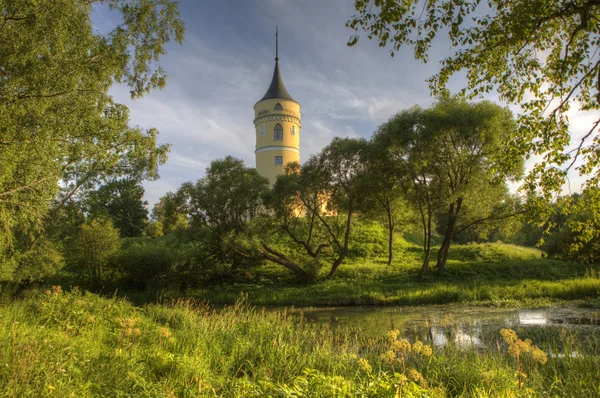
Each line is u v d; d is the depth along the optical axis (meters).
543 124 9.94
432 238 55.81
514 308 18.72
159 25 15.23
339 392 5.10
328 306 22.22
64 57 12.33
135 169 20.73
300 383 5.32
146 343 9.04
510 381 6.73
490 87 10.69
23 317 9.91
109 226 28.83
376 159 26.77
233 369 8.13
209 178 28.02
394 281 27.69
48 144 13.66
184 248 32.66
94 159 16.91
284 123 59.72
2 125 11.87
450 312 18.47
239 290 26.73
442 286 23.92
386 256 36.41
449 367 8.02
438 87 10.98
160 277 27.67
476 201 26.08
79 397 5.05
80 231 27.42
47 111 13.14
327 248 33.62
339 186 28.02
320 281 28.16
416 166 26.41
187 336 9.94
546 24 9.62
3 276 20.00
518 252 35.56
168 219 27.64
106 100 15.16
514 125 25.23
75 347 7.45
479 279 27.06
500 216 28.27
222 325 11.63
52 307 10.91
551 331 13.27
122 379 5.95
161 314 13.82
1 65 11.39
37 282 26.91
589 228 10.05
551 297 20.88
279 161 59.44
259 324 11.99
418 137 25.44
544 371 8.15
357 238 40.53
